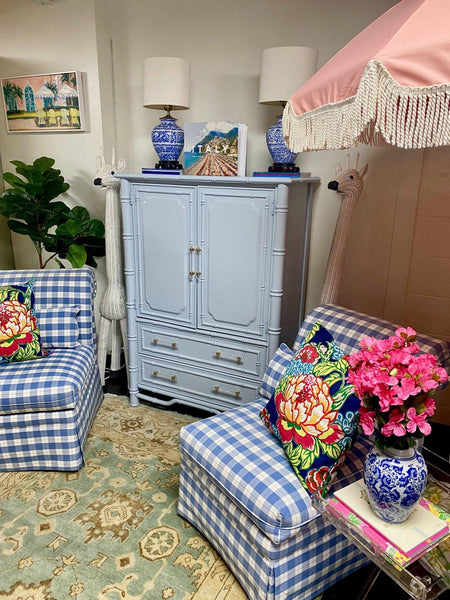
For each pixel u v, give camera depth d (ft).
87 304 8.35
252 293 7.41
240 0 8.25
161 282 8.23
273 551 4.38
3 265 11.37
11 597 4.91
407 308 8.28
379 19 4.42
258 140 8.80
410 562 3.68
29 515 6.03
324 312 6.48
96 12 8.84
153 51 9.25
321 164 8.36
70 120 9.59
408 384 3.59
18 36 9.64
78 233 9.43
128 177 7.88
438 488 4.58
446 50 3.12
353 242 8.43
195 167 7.85
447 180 7.45
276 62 7.11
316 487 4.61
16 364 7.31
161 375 8.73
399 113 3.39
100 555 5.43
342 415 4.67
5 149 10.66
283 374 5.81
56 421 6.65
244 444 5.28
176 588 5.03
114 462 7.13
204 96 9.04
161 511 6.14
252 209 7.05
